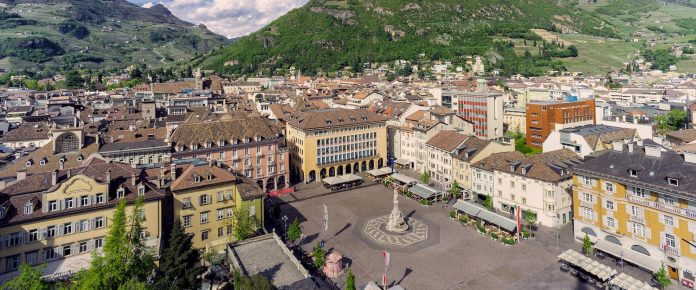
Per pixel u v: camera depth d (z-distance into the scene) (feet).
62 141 374.84
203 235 287.28
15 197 232.12
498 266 266.36
